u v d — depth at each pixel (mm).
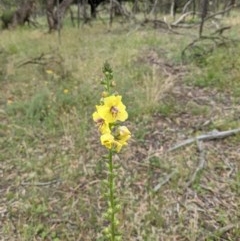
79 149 609
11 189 538
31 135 664
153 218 460
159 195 497
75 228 458
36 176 560
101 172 554
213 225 450
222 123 661
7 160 604
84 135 644
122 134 240
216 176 533
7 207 500
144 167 556
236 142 609
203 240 430
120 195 498
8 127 702
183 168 543
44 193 521
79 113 716
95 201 499
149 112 709
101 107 231
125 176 538
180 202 487
